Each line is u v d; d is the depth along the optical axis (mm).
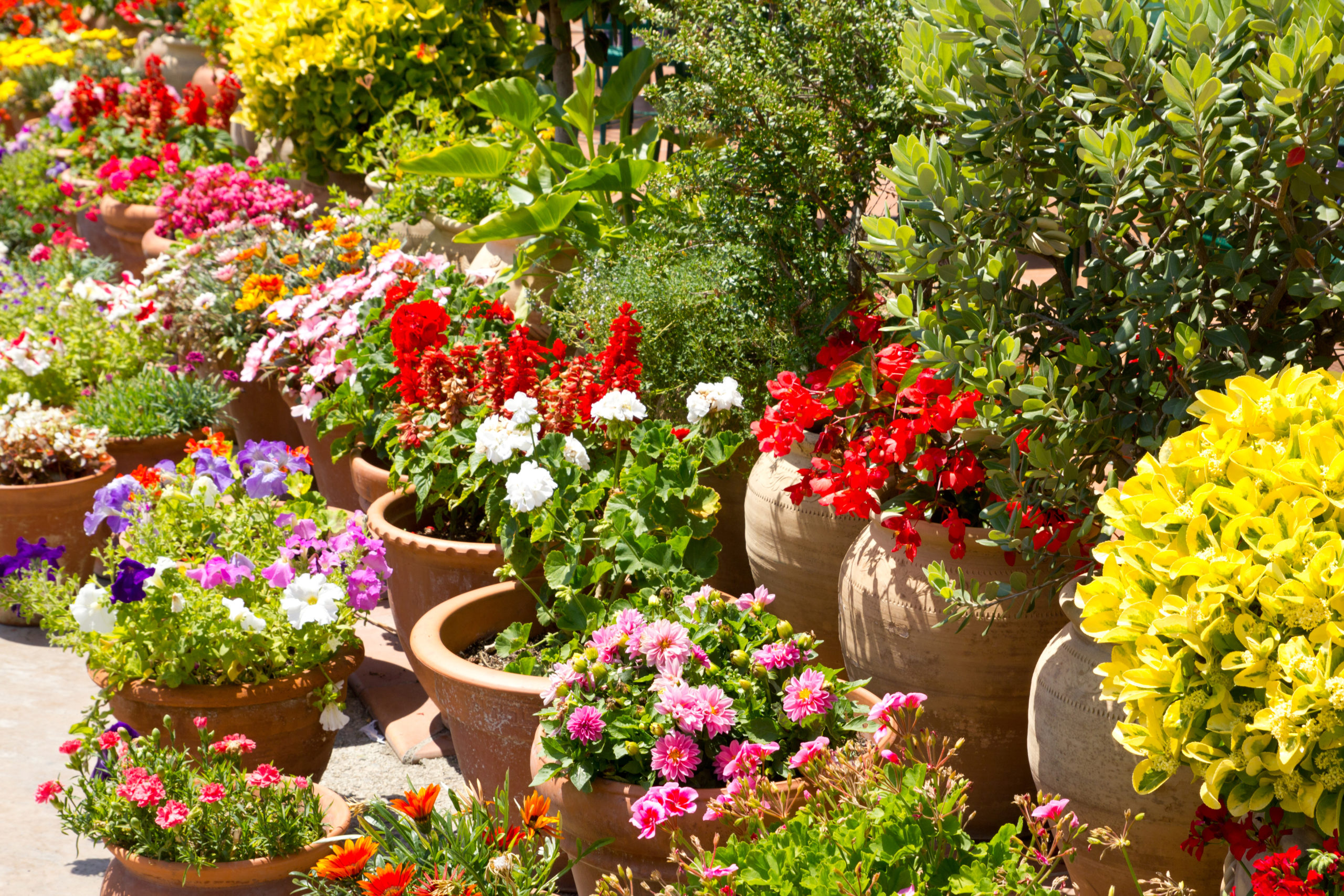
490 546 3482
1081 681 2367
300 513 3561
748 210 3574
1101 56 2322
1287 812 1921
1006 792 2932
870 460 2811
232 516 3479
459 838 2385
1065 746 2361
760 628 2717
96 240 7938
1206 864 2311
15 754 3547
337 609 3166
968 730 2836
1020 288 2660
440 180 5367
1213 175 2275
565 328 4234
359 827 2785
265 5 6621
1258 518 1862
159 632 3010
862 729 2492
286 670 3143
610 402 3291
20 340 5242
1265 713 1786
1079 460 2576
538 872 2434
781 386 2996
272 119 6578
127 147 8188
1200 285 2373
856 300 3529
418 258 4906
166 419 5051
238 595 3139
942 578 2635
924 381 2703
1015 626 2723
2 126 10625
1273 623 1839
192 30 9070
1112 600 2047
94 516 3486
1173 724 1887
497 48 6660
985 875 1930
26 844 3117
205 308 5539
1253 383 2041
